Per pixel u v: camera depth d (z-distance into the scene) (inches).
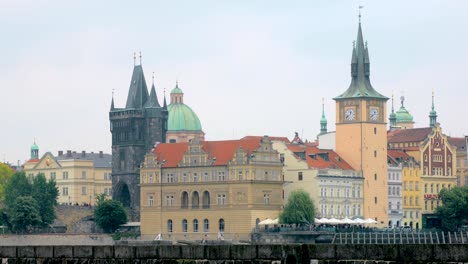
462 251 2881.4
